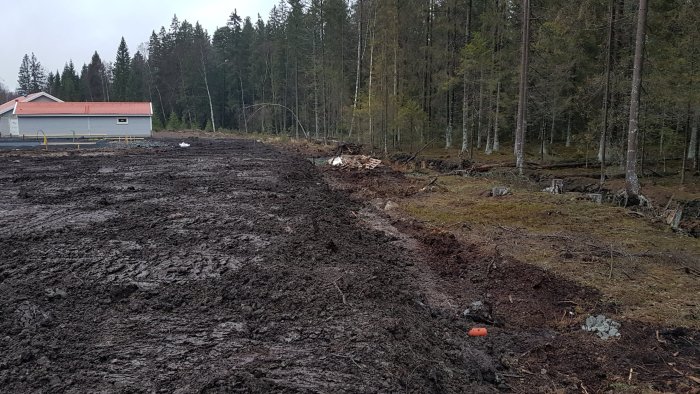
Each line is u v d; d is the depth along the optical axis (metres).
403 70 26.78
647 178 17.94
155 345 3.79
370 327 4.18
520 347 4.67
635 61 11.81
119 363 3.49
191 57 56.44
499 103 23.33
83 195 10.83
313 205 9.93
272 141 34.66
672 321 5.06
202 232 7.35
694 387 3.99
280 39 46.25
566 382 4.10
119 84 63.81
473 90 24.59
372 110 24.61
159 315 4.39
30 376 3.25
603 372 4.25
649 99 16.20
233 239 6.93
